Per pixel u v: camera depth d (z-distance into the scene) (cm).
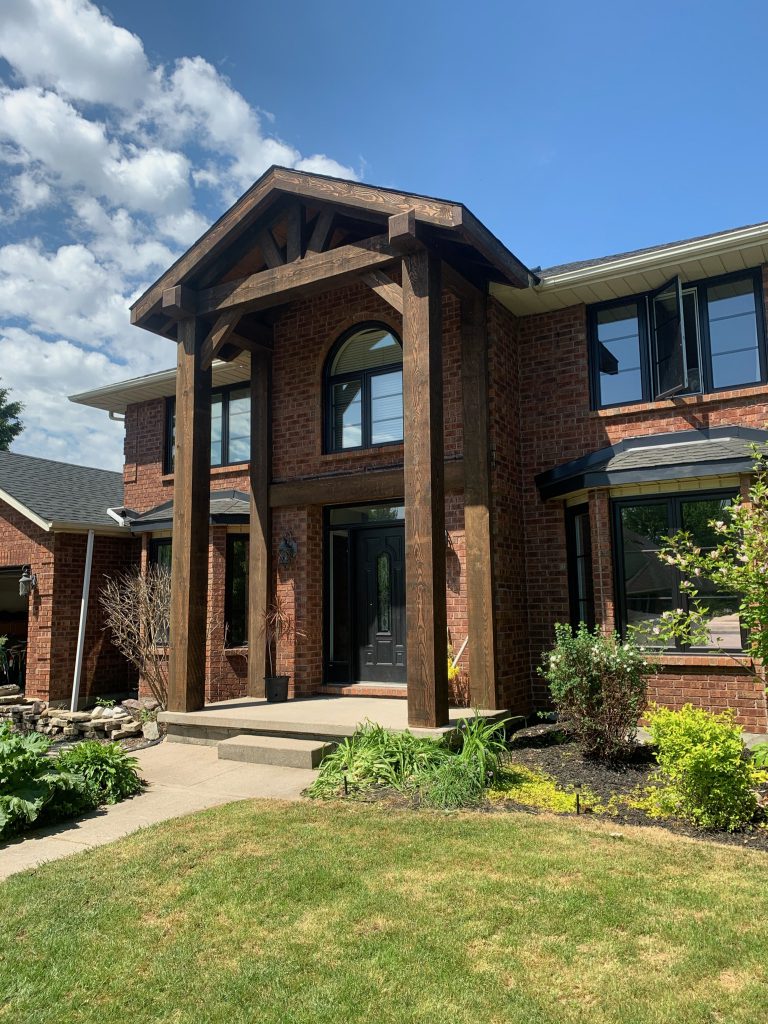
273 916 353
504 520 866
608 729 633
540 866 404
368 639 991
